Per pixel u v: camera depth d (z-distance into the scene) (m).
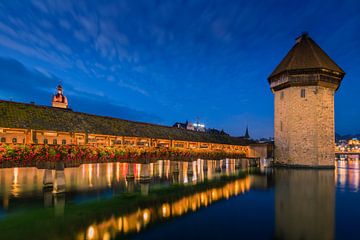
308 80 35.59
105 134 22.73
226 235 8.80
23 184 17.88
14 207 11.95
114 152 17.80
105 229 9.27
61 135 20.80
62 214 10.95
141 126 28.81
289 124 37.34
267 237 8.57
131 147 19.45
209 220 10.53
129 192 15.86
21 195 14.39
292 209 12.31
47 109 21.11
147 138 26.72
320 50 38.78
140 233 8.94
